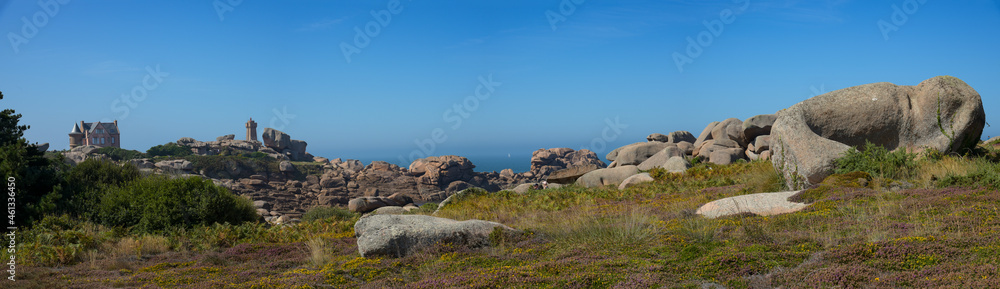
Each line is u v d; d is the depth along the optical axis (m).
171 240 14.84
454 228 10.30
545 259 8.77
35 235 14.40
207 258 11.23
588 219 12.14
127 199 19.33
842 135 17.89
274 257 11.52
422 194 125.12
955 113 16.72
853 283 5.97
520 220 15.12
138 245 13.51
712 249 8.16
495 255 9.26
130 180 24.25
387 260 9.47
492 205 21.34
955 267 6.04
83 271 10.43
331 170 128.62
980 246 6.77
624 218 11.82
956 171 13.56
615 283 6.81
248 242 14.35
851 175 13.88
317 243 12.08
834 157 15.25
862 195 11.70
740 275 6.86
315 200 112.19
